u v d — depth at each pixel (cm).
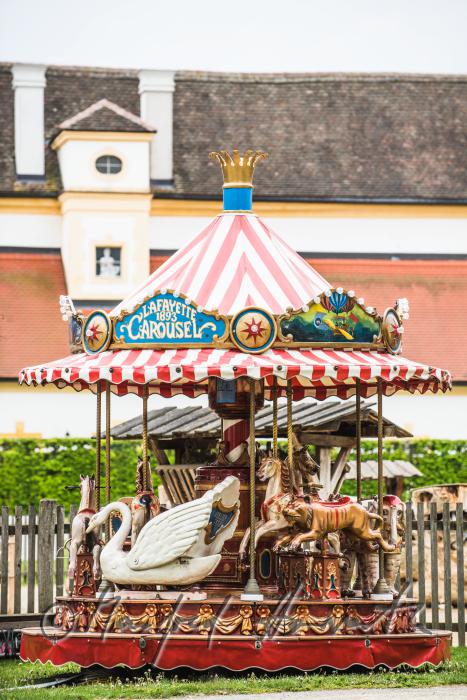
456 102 8200
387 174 7700
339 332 2147
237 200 2372
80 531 2173
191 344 2119
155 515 2172
